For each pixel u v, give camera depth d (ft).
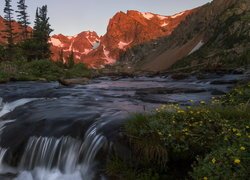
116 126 24.79
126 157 21.79
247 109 24.25
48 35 269.85
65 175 24.29
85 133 25.80
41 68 138.51
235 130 18.92
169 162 20.99
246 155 15.88
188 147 20.39
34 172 25.64
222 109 24.26
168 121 22.35
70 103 42.47
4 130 30.78
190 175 18.15
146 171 20.71
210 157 17.11
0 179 25.13
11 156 27.27
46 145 26.55
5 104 52.11
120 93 62.28
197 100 47.52
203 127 21.27
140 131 21.74
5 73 112.27
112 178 21.04
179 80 142.92
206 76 150.10
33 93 59.41
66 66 241.96
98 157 23.09
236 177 14.99
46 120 30.01
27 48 233.35
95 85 90.74
